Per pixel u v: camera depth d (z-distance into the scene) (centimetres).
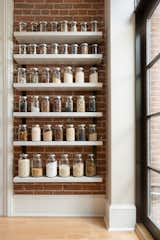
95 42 263
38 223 235
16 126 260
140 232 208
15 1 263
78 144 244
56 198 257
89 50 263
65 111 251
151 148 219
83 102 249
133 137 230
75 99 262
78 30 262
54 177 244
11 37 258
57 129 250
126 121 231
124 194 229
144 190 224
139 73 231
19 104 252
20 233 212
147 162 221
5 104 255
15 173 257
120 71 232
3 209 253
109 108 237
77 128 254
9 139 254
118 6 234
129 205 228
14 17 262
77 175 246
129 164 229
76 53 252
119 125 230
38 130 247
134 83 232
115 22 234
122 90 231
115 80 232
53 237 204
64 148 261
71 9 265
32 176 246
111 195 229
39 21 263
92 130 249
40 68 264
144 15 226
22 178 241
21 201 256
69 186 258
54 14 264
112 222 226
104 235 211
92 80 250
